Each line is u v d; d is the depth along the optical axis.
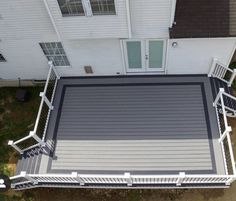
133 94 18.02
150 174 15.64
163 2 13.83
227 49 16.16
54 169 16.34
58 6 13.91
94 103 18.02
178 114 17.09
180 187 15.51
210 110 17.05
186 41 15.71
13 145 16.36
